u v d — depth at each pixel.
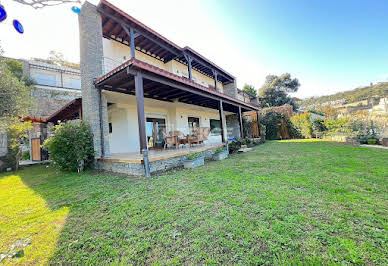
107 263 1.63
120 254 1.73
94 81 6.46
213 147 8.43
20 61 17.73
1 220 2.65
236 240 1.80
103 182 4.54
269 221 2.09
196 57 11.37
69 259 1.73
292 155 6.66
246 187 3.35
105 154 6.67
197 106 11.63
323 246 1.62
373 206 2.31
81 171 6.34
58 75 17.31
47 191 4.09
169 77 5.91
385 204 2.36
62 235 2.16
